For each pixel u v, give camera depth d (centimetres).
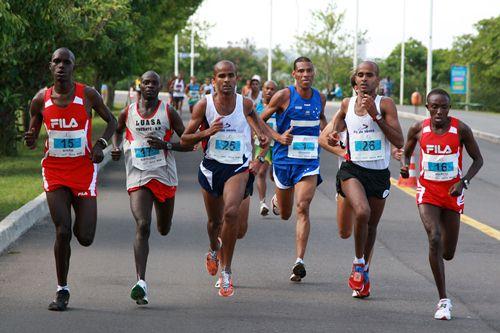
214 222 2016
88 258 2292
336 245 2528
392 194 3709
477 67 13788
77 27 4381
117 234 2655
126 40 5347
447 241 1878
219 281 1948
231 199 1911
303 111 2214
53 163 1817
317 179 2212
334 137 1909
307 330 1661
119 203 3322
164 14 8288
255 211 3175
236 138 1955
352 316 1769
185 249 2436
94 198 1842
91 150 1842
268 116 2247
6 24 3086
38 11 3653
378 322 1725
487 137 7206
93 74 7206
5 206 2955
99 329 1645
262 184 3070
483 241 2625
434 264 1775
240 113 1953
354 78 1967
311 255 2381
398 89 15362
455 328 1691
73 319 1712
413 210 3253
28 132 1845
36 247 2439
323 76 15175
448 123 1834
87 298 1880
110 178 4181
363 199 1906
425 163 1834
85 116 1819
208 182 1967
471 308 1845
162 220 2008
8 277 2070
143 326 1670
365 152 1938
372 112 1902
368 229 1969
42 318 1719
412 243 2581
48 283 2011
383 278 2125
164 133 1931
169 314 1759
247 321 1719
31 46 4059
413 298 1927
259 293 1955
